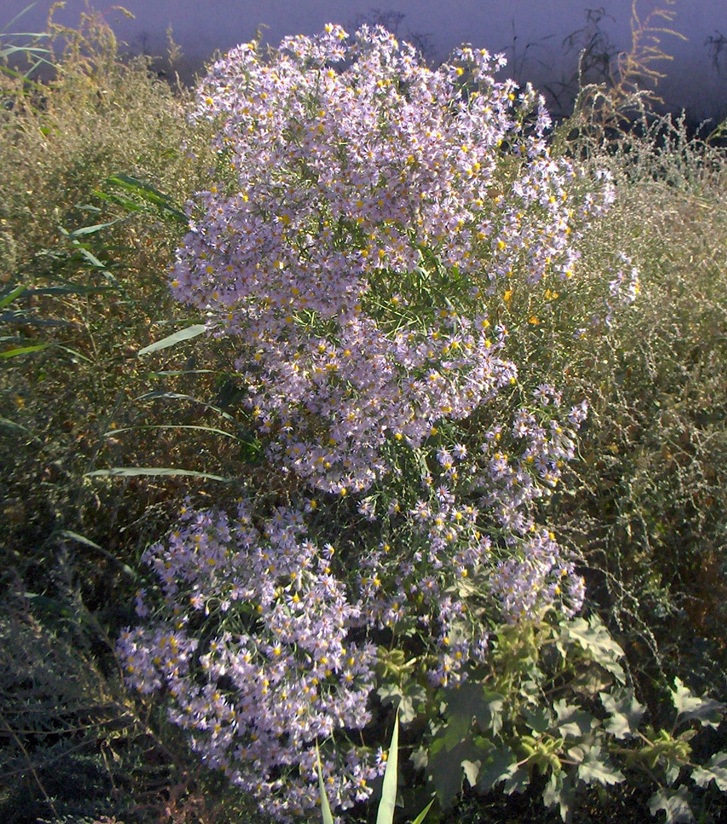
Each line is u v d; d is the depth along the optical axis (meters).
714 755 2.67
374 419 2.75
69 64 4.46
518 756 2.63
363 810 2.64
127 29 8.23
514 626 2.69
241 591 2.52
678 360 3.58
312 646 2.43
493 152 3.28
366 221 2.92
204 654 2.62
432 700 2.65
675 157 4.96
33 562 2.77
